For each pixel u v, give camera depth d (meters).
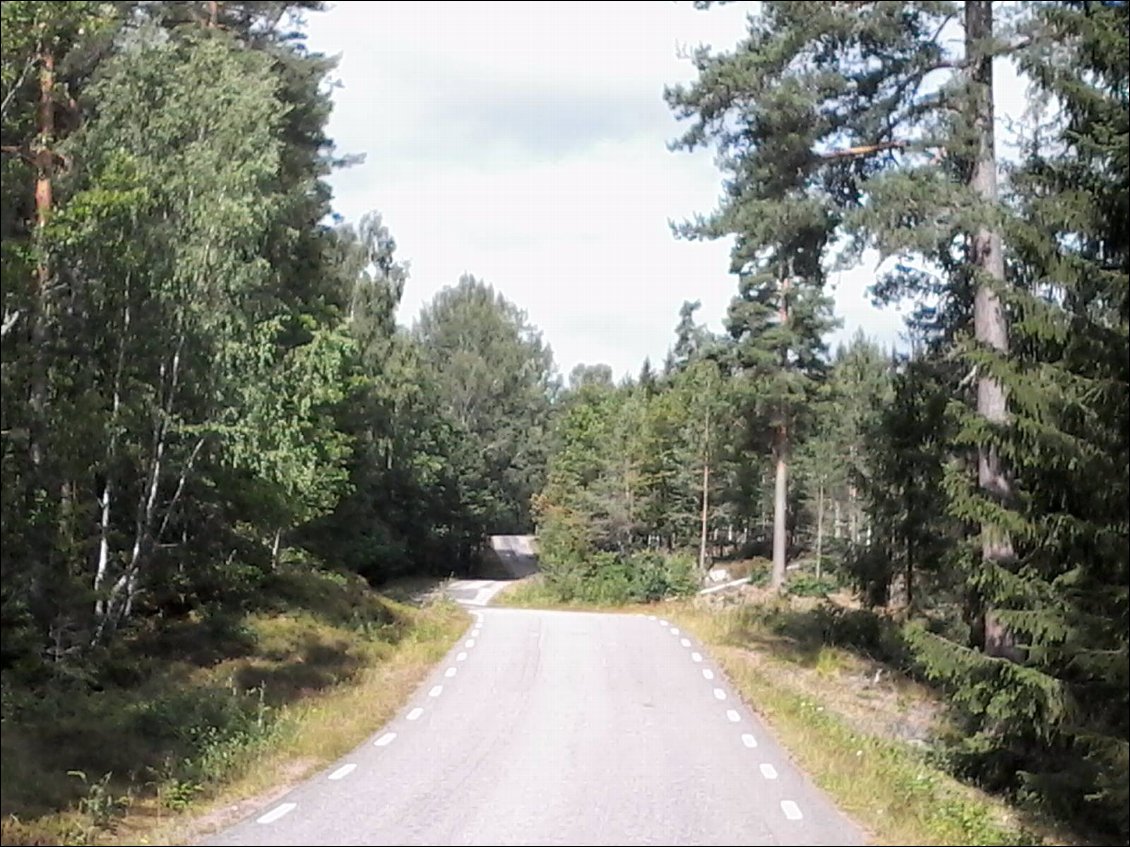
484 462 87.00
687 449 63.88
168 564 23.41
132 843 10.02
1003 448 15.77
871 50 19.91
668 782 12.98
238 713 16.14
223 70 22.20
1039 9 16.91
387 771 13.54
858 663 26.78
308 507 29.77
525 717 18.17
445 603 41.47
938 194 17.78
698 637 32.03
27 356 17.78
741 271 46.28
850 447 59.09
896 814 11.30
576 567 58.34
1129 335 15.00
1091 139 16.16
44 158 19.08
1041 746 16.72
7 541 17.14
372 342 55.09
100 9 18.67
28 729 13.87
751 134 21.36
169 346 20.59
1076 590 15.57
